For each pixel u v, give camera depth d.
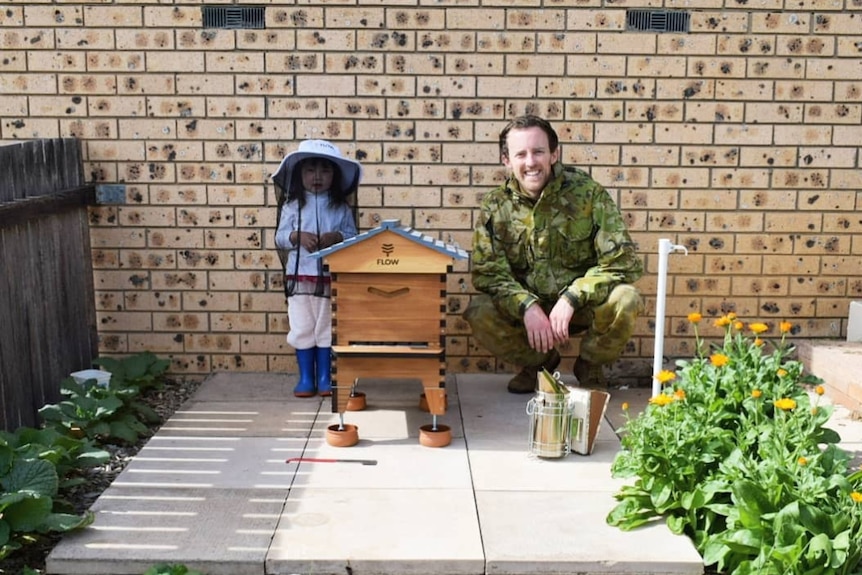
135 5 5.12
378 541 3.22
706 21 5.13
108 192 5.27
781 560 2.93
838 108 5.22
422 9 5.11
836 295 5.39
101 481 3.91
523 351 4.92
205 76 5.18
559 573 3.09
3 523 3.11
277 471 3.88
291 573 3.09
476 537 3.26
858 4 5.12
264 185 5.27
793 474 3.23
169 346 5.41
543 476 3.85
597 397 4.11
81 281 5.15
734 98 5.20
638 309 4.59
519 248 4.81
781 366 4.09
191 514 3.44
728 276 5.36
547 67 5.16
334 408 4.21
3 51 5.17
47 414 4.22
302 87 5.18
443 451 4.14
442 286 4.12
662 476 3.41
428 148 5.23
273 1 5.11
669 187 5.27
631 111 5.20
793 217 5.31
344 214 4.91
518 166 4.55
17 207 4.24
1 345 4.20
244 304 5.38
